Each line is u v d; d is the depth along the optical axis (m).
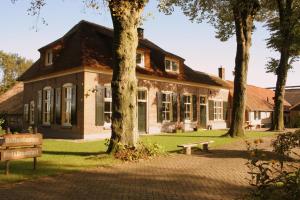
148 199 7.14
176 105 27.08
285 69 28.58
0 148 8.96
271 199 4.75
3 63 58.22
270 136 22.28
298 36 28.34
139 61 24.56
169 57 26.94
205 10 24.19
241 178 9.12
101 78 21.41
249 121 38.28
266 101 45.41
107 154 12.35
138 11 13.09
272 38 33.34
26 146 9.59
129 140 12.62
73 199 7.11
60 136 22.42
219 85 32.53
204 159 12.38
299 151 14.50
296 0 27.47
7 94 33.50
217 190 7.89
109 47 23.66
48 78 24.20
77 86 21.11
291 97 56.47
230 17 25.88
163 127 25.75
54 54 23.75
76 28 24.75
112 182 8.66
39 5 12.96
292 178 4.76
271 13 30.39
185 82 28.06
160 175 9.52
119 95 12.75
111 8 12.57
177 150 14.61
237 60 21.27
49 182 8.59
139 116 23.92
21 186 8.16
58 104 22.89
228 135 21.16
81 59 20.80
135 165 11.08
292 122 11.28
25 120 27.34
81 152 13.64
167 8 15.01
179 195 7.45
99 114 21.11
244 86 21.16
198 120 29.69
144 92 24.47
